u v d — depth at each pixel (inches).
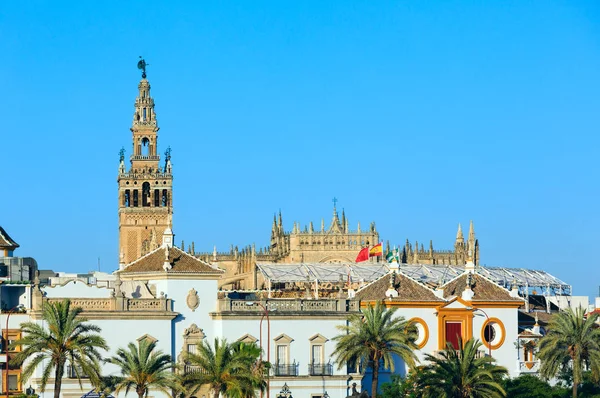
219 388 7746.1
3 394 7859.3
